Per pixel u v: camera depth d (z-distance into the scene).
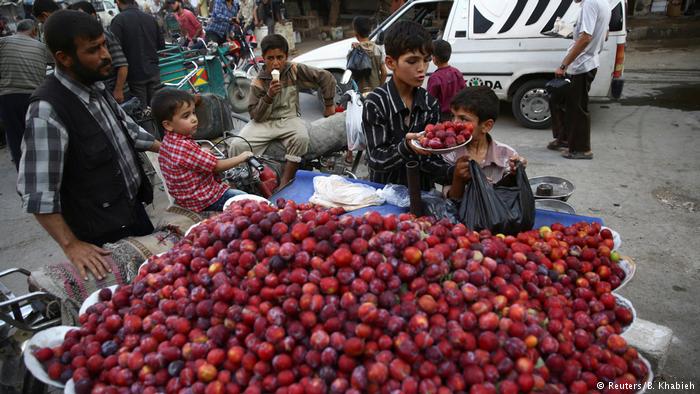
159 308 1.69
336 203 2.57
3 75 5.23
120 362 1.56
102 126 2.48
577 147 5.71
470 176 2.30
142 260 2.42
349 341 1.39
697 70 9.37
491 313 1.47
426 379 1.34
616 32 6.19
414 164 2.17
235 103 8.04
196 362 1.49
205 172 2.86
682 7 13.12
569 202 4.72
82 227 2.54
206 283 1.69
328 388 1.39
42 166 2.24
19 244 4.71
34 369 1.65
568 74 5.51
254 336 1.50
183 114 2.77
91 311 1.83
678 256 3.79
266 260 1.66
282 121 4.10
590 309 1.72
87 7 5.45
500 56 6.68
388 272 1.54
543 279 1.73
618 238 2.13
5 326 2.29
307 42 14.73
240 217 1.87
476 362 1.38
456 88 4.99
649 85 8.68
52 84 2.33
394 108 2.52
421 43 2.33
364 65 5.94
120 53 5.41
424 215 2.32
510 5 6.53
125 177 2.64
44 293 2.21
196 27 10.52
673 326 3.11
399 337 1.39
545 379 1.41
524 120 6.91
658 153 5.75
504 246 1.79
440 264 1.58
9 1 14.23
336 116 4.43
